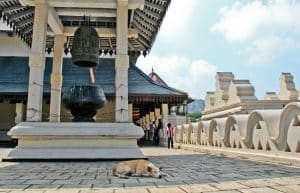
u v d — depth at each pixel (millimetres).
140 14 12852
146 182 5148
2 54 28188
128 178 5645
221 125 12305
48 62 26656
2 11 11961
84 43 11148
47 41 15148
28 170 7074
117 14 11305
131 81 25516
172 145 20719
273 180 5133
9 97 22516
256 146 9508
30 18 13102
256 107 14555
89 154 9727
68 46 15406
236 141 11031
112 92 23578
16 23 13148
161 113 25172
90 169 7266
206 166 7633
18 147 9828
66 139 9992
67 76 25969
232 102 15773
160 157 11148
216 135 13125
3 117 25719
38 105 10430
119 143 10164
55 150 9734
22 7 12117
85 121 10836
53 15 12008
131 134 10102
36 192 4285
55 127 9992
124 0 11188
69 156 9641
